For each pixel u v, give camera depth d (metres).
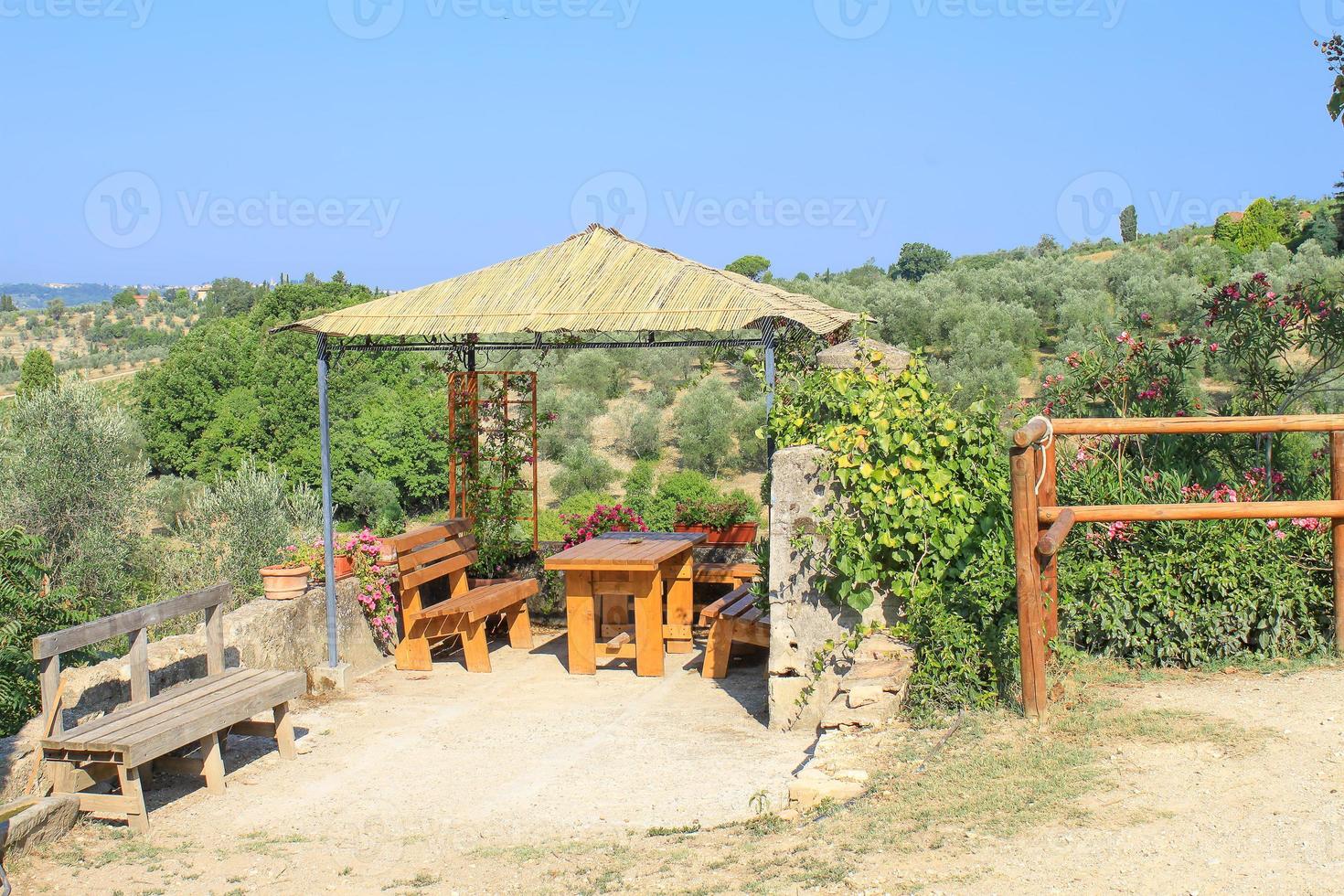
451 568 9.24
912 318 27.14
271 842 4.95
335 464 33.28
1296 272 22.48
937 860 3.75
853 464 6.07
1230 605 5.64
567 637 9.12
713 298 7.40
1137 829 3.78
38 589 7.57
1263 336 8.87
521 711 7.29
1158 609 5.71
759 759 5.87
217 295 86.75
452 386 10.38
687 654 8.97
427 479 33.25
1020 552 4.98
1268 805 3.83
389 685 8.15
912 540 5.89
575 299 7.83
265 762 6.24
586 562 8.01
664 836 4.65
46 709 5.06
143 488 23.53
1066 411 8.82
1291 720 4.65
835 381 6.34
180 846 4.90
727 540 10.47
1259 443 8.05
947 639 5.54
